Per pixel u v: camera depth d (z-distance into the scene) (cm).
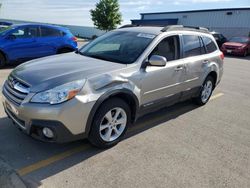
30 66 364
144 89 388
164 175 313
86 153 349
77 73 324
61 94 296
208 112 554
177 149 379
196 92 541
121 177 303
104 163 329
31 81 313
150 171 319
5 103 350
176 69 445
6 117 435
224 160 360
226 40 2394
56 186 279
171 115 518
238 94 734
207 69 543
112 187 285
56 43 960
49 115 291
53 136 302
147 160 343
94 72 332
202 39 543
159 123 471
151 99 411
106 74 336
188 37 493
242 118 533
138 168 323
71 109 299
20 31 881
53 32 961
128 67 365
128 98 368
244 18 2488
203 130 457
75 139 322
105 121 352
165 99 444
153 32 438
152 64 378
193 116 522
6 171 294
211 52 571
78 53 449
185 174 319
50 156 335
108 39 461
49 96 294
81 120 313
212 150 386
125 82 353
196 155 367
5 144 353
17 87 321
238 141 423
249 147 405
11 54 863
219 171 332
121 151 361
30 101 298
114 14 3881
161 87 421
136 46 409
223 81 914
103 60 388
